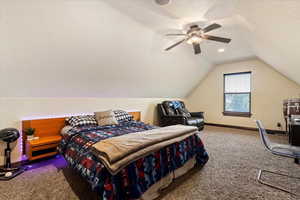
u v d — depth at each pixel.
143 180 1.52
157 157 1.70
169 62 3.83
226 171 2.13
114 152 1.39
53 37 2.05
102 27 2.26
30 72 2.28
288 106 3.61
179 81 4.86
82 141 1.94
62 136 2.55
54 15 1.86
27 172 2.13
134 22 2.39
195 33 2.39
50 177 2.00
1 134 2.10
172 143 1.85
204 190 1.70
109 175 1.34
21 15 1.71
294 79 3.72
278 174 2.03
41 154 2.37
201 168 2.23
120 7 2.04
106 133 2.21
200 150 2.30
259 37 2.60
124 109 4.09
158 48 3.20
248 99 4.72
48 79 2.53
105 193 1.27
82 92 3.16
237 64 4.87
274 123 4.25
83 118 2.88
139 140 1.64
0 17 1.64
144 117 4.64
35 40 1.97
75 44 2.28
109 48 2.62
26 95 2.54
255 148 3.05
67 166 2.33
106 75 3.11
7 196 1.61
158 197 1.59
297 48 2.13
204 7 2.01
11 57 1.99
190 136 2.24
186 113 4.93
